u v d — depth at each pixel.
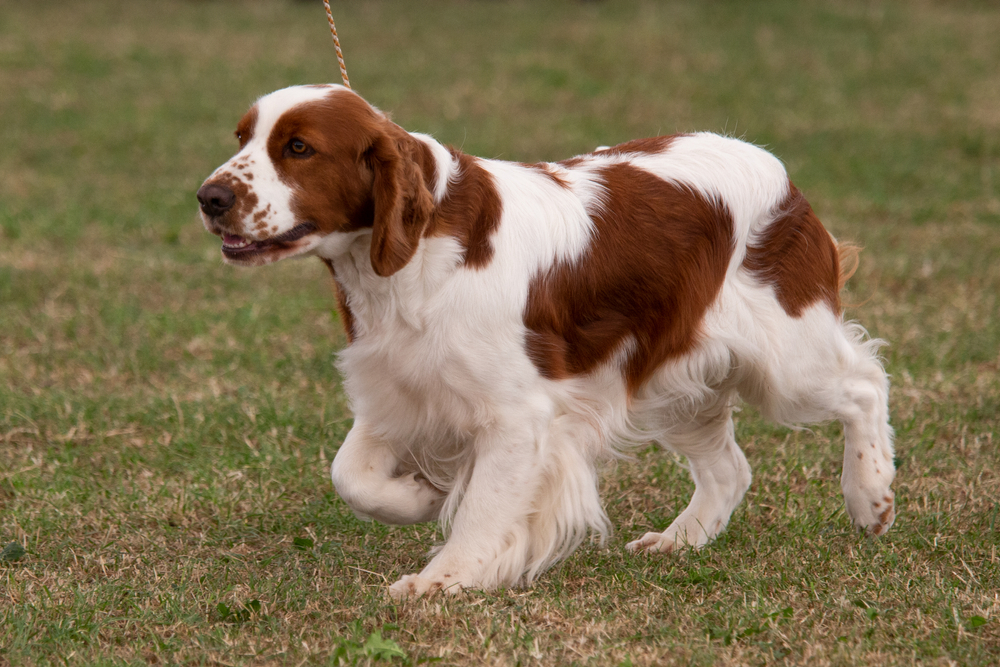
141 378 9.40
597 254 5.83
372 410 5.87
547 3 31.78
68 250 13.23
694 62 24.83
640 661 4.97
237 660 5.02
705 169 6.23
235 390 9.07
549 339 5.71
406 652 5.07
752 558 6.21
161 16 30.09
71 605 5.54
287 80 23.55
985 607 5.39
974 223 14.49
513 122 20.48
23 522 6.64
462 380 5.56
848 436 6.53
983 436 7.99
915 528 6.48
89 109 21.16
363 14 30.78
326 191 5.32
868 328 10.32
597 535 6.55
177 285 11.96
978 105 21.17
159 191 16.17
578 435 5.86
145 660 5.09
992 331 10.20
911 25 27.91
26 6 30.45
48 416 8.47
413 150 5.43
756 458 7.79
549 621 5.41
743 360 6.24
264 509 6.96
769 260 6.29
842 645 5.01
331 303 11.38
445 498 6.04
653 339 6.04
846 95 22.16
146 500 7.02
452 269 5.48
